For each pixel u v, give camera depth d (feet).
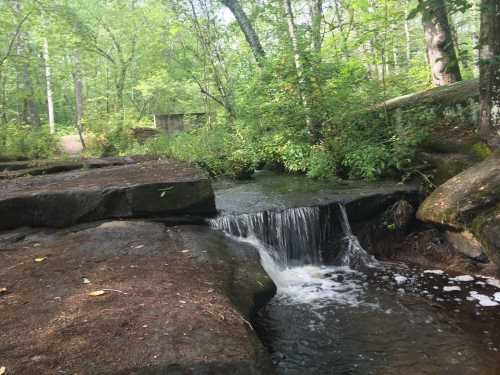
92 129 53.26
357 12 43.37
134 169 24.38
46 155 47.29
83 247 14.57
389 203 23.00
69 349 7.73
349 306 16.02
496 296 15.96
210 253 14.80
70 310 9.45
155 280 11.50
